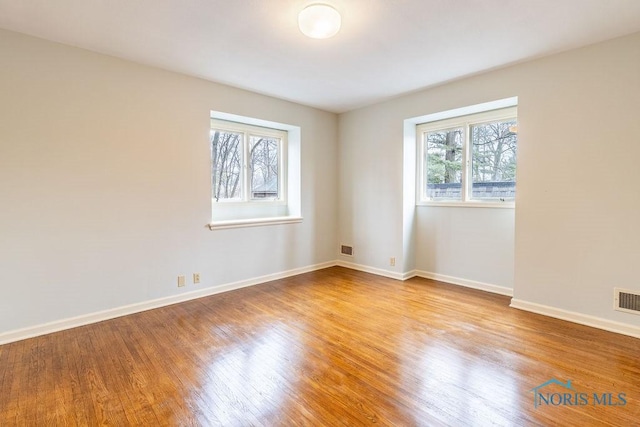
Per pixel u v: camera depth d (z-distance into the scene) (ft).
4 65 7.70
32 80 8.05
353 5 6.67
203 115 11.15
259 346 7.70
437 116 12.56
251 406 5.55
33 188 8.14
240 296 11.46
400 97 13.23
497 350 7.44
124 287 9.68
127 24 7.49
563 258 9.18
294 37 8.10
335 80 11.23
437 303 10.66
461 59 9.47
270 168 14.51
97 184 9.09
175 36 8.07
